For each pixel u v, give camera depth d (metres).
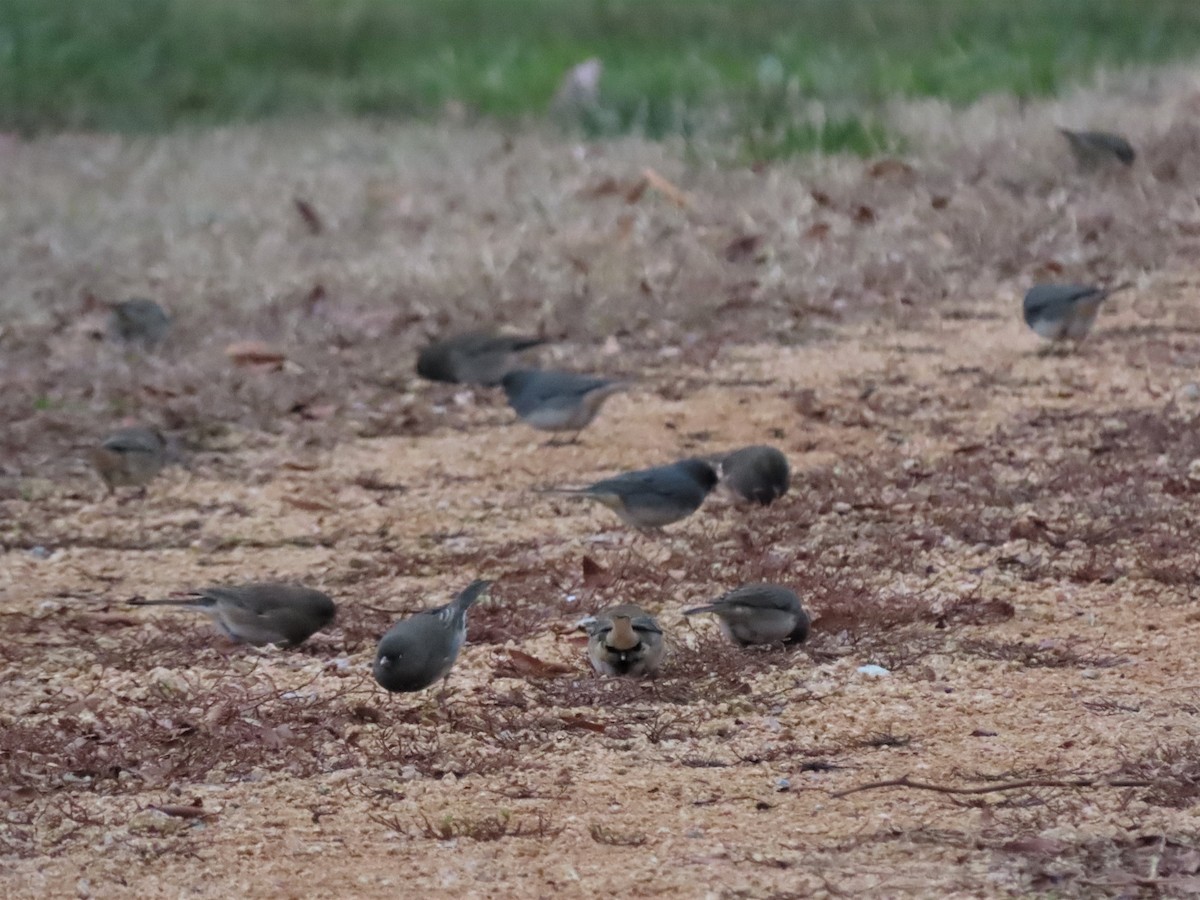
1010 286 19.83
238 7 39.44
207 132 30.81
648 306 19.53
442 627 10.08
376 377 17.67
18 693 10.34
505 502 14.06
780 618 10.45
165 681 10.44
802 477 14.04
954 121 27.00
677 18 38.09
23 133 31.08
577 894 7.65
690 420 15.98
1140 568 11.56
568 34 37.47
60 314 19.78
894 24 35.78
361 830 8.42
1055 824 8.10
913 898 7.42
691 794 8.68
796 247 21.38
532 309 19.66
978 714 9.49
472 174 26.17
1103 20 34.75
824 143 26.89
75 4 38.16
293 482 14.77
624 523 13.36
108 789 9.01
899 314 18.98
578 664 10.53
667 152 27.14
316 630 11.09
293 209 24.62
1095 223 21.47
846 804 8.46
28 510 14.19
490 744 9.41
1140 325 18.14
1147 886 7.41
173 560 12.99
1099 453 14.23
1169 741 8.98
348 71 35.62
